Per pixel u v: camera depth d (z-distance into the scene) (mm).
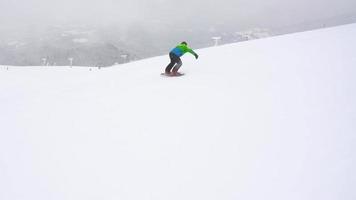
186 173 4719
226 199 4023
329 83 7629
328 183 3914
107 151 5715
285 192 3938
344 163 4250
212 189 4266
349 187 3744
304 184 4004
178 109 7434
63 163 5414
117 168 5082
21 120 7969
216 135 5820
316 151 4711
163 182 4566
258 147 5156
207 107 7316
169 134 6133
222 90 8445
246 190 4133
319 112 6082
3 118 8320
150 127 6602
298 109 6414
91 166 5230
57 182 4828
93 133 6613
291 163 4527
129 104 8281
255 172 4488
